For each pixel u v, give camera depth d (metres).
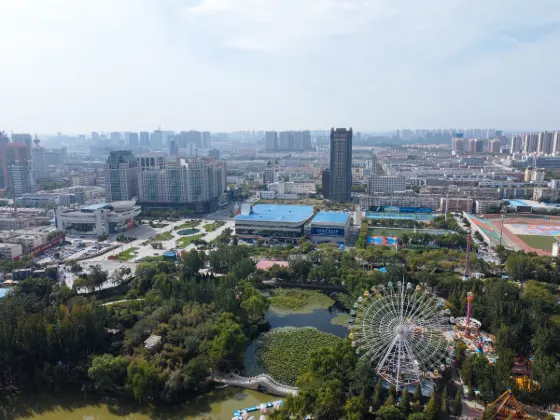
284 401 148.75
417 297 199.25
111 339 193.25
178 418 156.12
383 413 140.38
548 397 153.88
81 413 160.38
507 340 183.88
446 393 148.25
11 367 173.50
